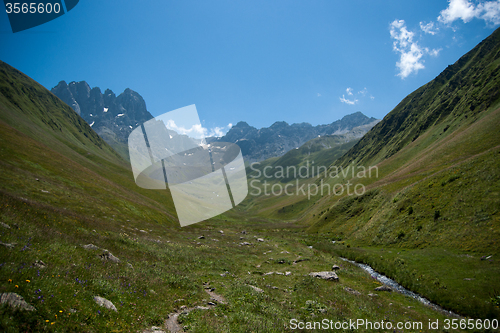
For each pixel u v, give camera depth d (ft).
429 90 653.30
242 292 55.98
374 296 72.84
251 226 349.41
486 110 310.86
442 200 135.44
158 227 152.46
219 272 76.07
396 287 88.22
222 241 155.43
